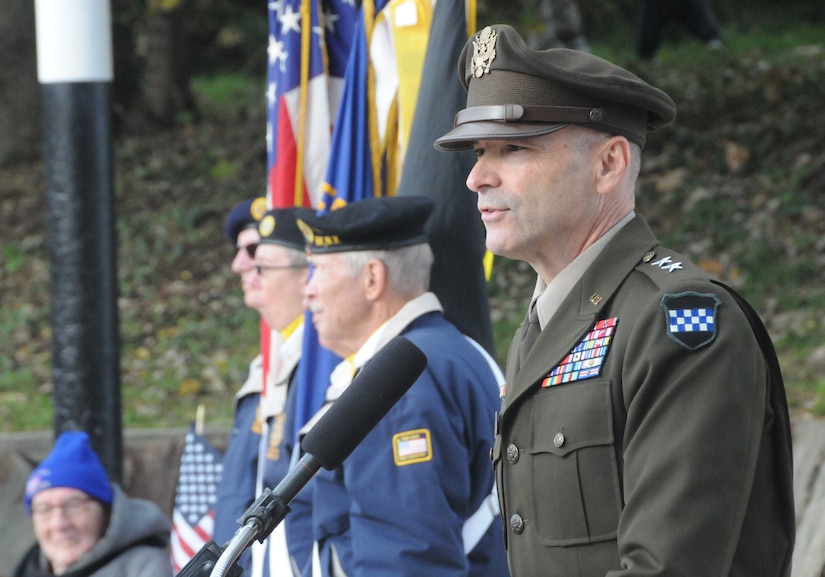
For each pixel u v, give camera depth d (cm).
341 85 751
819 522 730
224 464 752
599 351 358
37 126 2334
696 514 320
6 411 1372
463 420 534
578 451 354
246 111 2659
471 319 615
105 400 799
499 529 549
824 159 1808
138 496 908
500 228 382
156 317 1705
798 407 1116
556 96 374
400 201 574
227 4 2992
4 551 892
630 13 3073
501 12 1947
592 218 379
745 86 2055
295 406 654
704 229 1695
